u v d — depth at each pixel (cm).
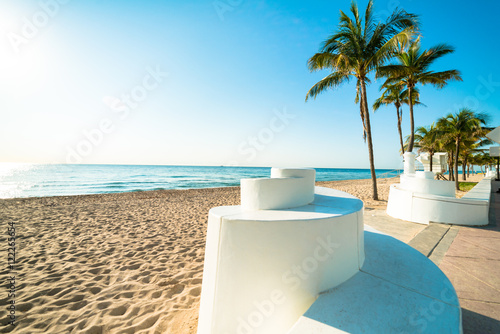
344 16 1031
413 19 920
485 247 409
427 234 490
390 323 153
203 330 196
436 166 2008
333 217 190
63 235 630
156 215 905
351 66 1068
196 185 3042
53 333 263
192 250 515
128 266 433
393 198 709
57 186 2664
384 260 248
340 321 154
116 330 267
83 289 354
